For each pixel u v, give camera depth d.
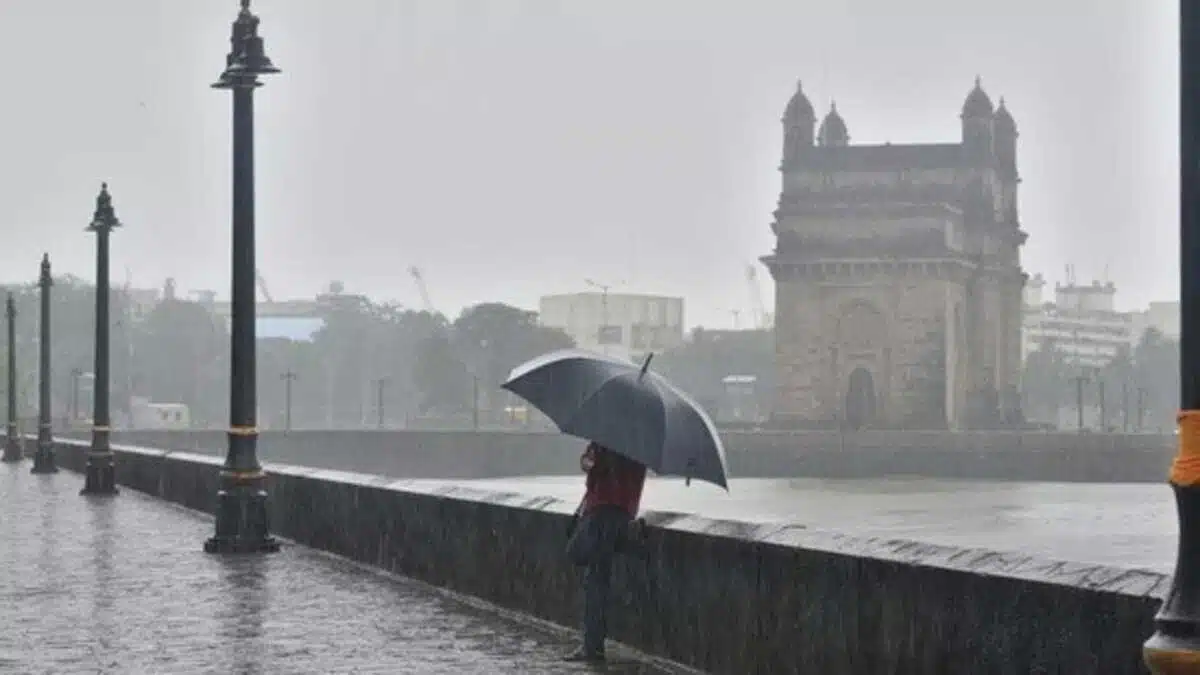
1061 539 138.00
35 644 22.53
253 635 23.34
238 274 36.59
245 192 37.09
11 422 111.81
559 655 21.45
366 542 32.84
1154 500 183.88
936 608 15.69
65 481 75.62
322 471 37.66
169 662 21.00
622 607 22.05
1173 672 11.20
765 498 191.62
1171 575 13.49
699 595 20.08
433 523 28.94
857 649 16.95
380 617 25.19
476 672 20.17
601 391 19.48
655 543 21.14
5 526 44.44
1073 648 13.91
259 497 36.12
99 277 63.28
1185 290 11.35
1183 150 11.36
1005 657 14.73
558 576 23.97
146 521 46.56
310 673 20.16
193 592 28.48
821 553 17.62
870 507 176.38
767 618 18.62
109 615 25.48
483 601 26.61
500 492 27.62
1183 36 11.37
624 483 20.67
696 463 19.58
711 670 19.78
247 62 37.09
